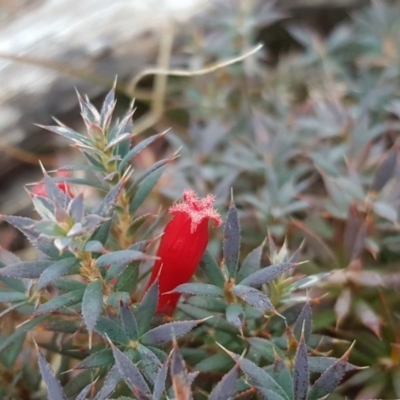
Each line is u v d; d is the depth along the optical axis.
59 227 0.11
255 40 0.24
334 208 0.16
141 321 0.12
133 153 0.13
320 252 0.16
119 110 0.23
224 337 0.14
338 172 0.17
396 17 0.21
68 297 0.12
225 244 0.13
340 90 0.20
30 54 0.22
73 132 0.13
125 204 0.13
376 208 0.15
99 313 0.11
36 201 0.11
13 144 0.21
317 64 0.22
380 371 0.15
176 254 0.13
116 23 0.23
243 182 0.18
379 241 0.16
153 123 0.21
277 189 0.17
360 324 0.16
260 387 0.12
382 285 0.15
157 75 0.21
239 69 0.21
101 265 0.12
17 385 0.14
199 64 0.21
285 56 0.25
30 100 0.21
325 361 0.12
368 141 0.17
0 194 0.22
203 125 0.22
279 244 0.17
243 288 0.12
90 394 0.13
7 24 0.23
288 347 0.13
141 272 0.14
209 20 0.21
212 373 0.14
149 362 0.12
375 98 0.19
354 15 0.23
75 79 0.22
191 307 0.13
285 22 0.25
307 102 0.20
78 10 0.23
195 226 0.12
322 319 0.15
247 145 0.19
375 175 0.16
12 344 0.14
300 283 0.13
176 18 0.23
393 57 0.20
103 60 0.22
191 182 0.18
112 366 0.12
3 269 0.12
